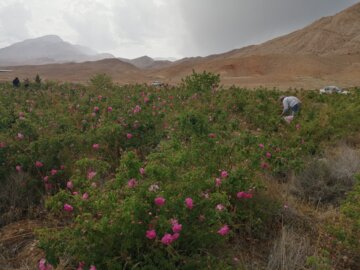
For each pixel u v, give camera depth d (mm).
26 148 4953
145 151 5922
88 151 5559
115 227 2840
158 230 2934
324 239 3875
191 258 3002
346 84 52469
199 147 4762
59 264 3145
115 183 3389
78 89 15328
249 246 3828
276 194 4699
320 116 8969
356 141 8117
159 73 103188
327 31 136500
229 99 11422
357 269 3604
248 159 4688
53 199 3342
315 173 5598
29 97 12211
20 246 3818
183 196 3213
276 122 8828
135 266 2752
